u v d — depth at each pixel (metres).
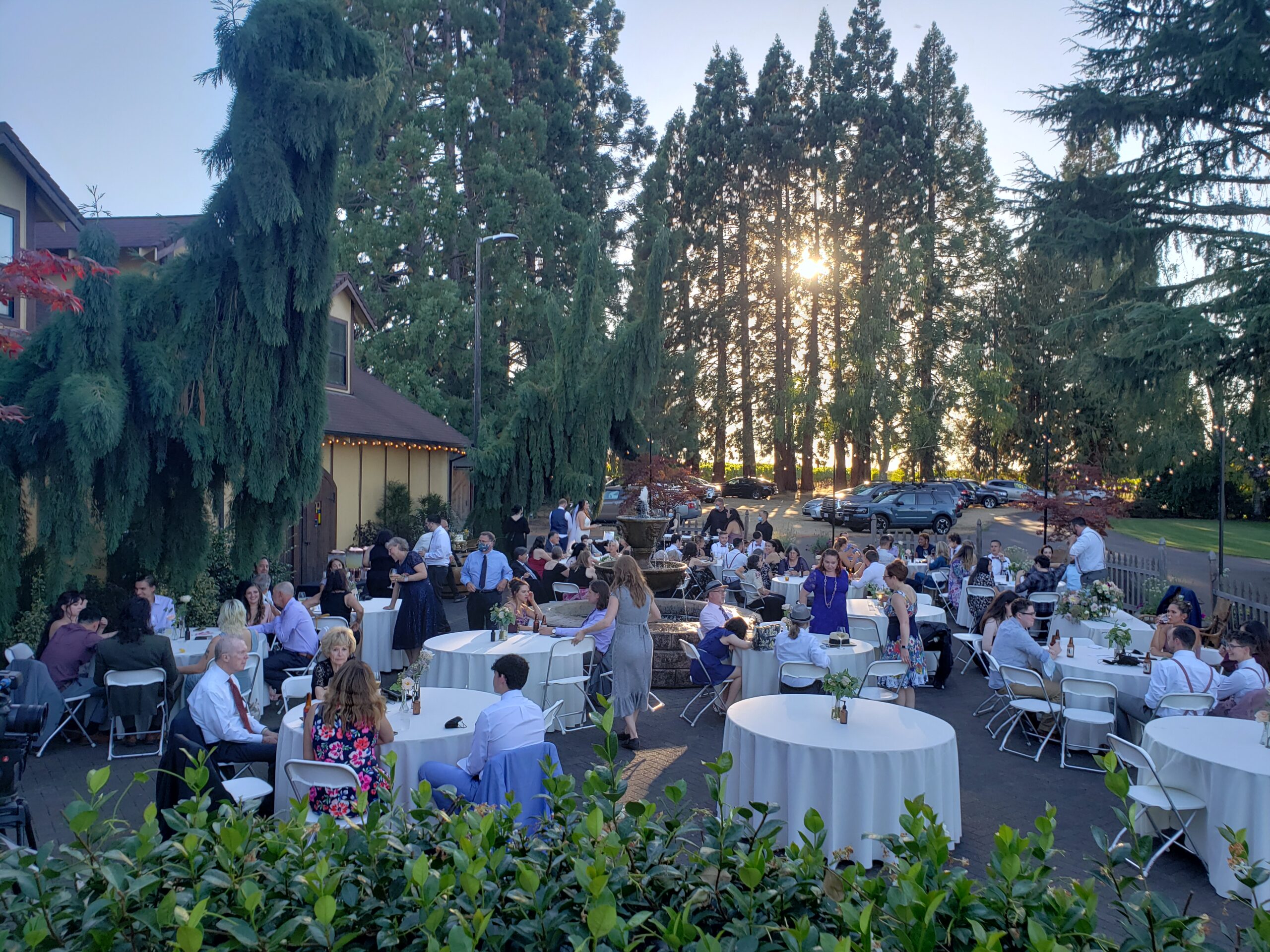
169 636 9.83
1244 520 41.88
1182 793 6.04
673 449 42.12
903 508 35.06
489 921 2.59
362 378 25.48
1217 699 7.72
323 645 6.73
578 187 40.44
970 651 14.19
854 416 43.19
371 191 32.50
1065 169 37.28
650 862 2.91
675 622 12.26
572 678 9.31
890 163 45.91
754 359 53.34
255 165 9.07
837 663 9.55
